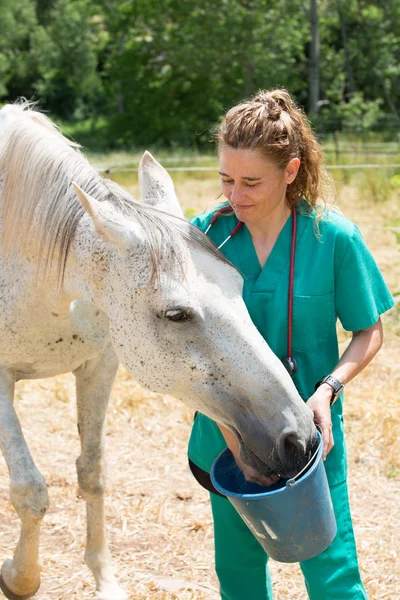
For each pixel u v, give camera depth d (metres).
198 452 2.32
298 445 1.93
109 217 2.07
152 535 3.31
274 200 2.04
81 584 2.96
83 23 45.34
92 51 45.94
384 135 20.69
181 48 27.56
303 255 2.11
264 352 1.98
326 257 2.10
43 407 4.62
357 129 22.91
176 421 4.43
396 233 6.59
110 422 4.37
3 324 2.46
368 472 3.81
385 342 5.66
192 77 28.61
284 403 1.94
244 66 27.81
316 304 2.10
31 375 2.65
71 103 45.62
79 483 2.74
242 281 2.07
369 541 3.20
